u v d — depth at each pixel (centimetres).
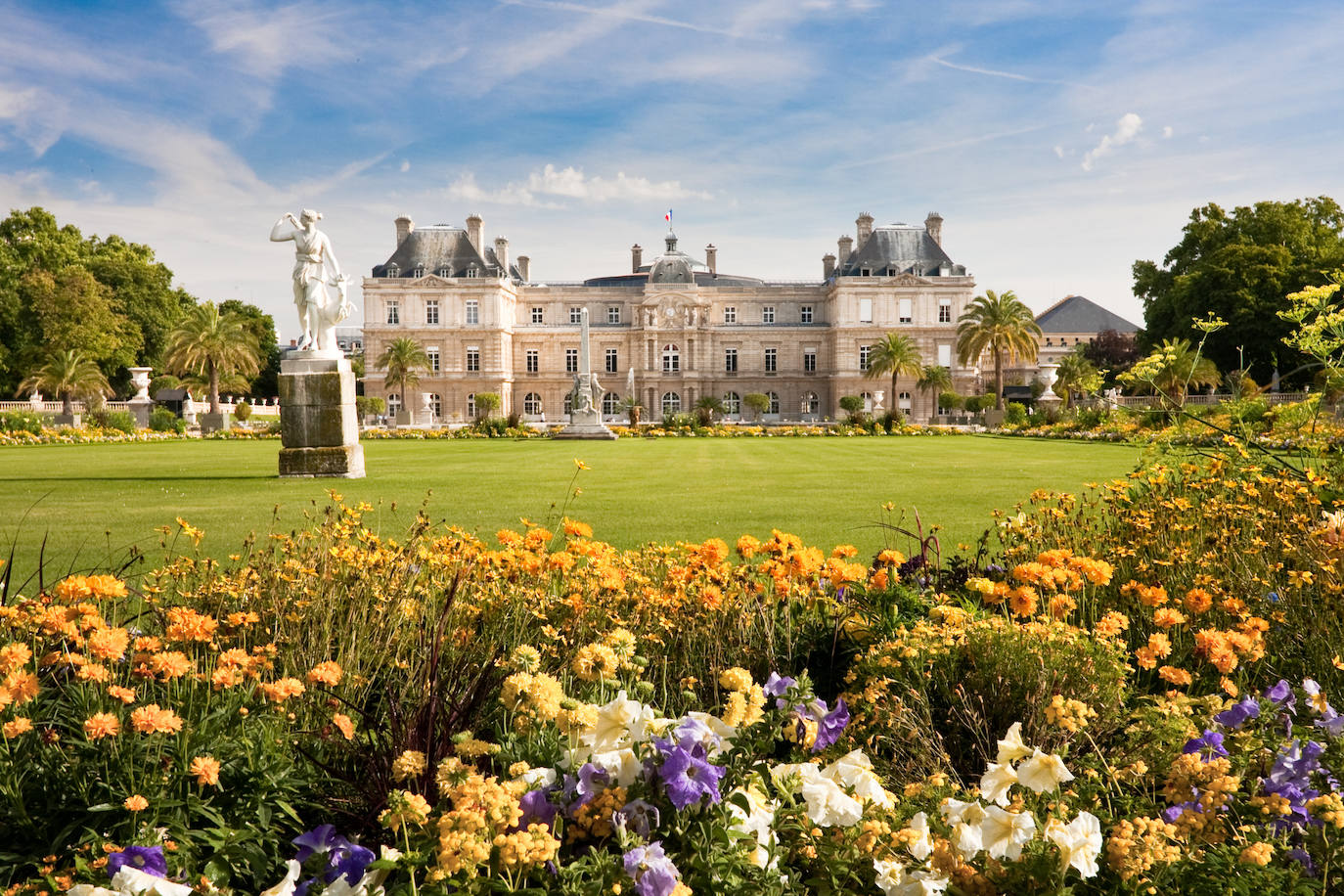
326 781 314
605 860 225
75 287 6212
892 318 9119
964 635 446
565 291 9925
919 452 3375
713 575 533
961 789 334
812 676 505
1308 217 6231
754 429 6188
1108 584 621
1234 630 493
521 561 573
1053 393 7112
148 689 373
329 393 2195
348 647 479
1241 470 827
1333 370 868
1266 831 288
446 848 216
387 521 1346
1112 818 301
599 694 339
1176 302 6178
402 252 9356
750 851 247
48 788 295
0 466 2730
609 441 4809
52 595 448
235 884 274
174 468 2627
